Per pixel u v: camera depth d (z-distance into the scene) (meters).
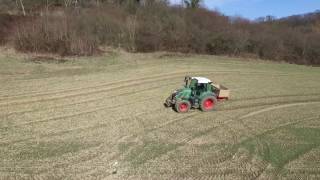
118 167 17.81
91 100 28.22
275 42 58.12
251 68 45.12
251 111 26.50
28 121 23.53
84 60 43.62
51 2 69.50
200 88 26.03
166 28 55.91
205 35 55.56
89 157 18.77
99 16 54.66
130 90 31.33
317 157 19.12
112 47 51.44
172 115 25.09
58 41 46.72
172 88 32.28
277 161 18.59
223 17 63.34
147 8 61.25
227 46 55.91
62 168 17.59
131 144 20.39
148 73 38.31
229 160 18.64
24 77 35.03
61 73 37.25
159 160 18.56
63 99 28.34
